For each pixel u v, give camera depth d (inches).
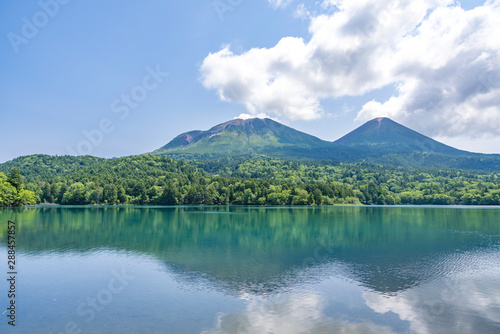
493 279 1307.8
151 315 948.6
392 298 1085.8
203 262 1604.3
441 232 2773.1
